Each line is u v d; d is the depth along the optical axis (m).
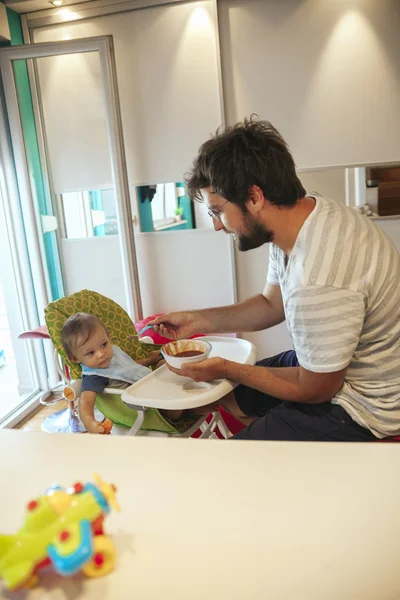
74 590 0.55
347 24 2.61
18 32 2.86
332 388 1.26
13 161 2.79
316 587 0.53
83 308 1.80
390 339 1.26
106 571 0.57
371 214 2.82
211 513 0.65
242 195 1.25
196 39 2.71
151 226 3.02
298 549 0.58
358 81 2.66
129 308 2.89
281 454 0.77
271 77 2.72
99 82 2.86
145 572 0.57
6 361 3.70
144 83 2.82
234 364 1.37
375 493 0.67
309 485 0.70
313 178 2.83
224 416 1.82
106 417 1.65
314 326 1.20
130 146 2.92
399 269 1.28
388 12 2.57
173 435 1.56
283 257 1.40
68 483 0.73
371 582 0.53
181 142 2.86
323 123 2.74
